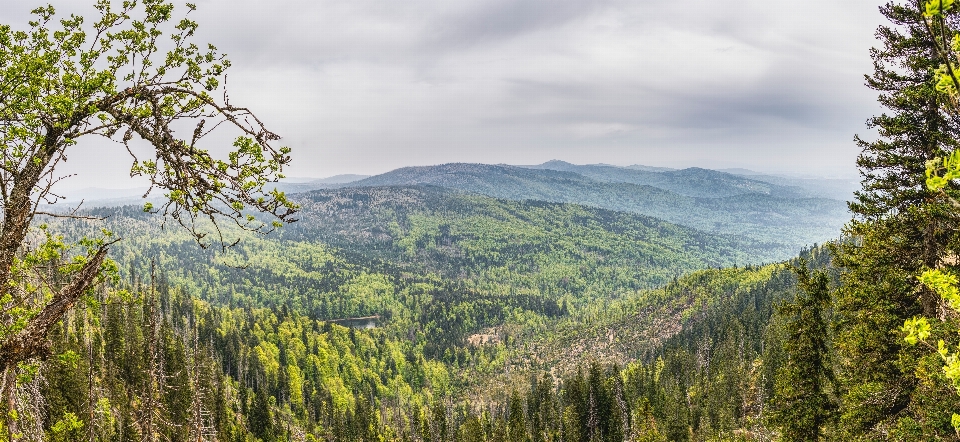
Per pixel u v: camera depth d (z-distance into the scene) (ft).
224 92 25.13
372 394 545.03
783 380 79.82
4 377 23.47
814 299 77.25
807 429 76.38
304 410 411.75
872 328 66.08
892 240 62.80
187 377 194.90
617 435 255.70
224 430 214.90
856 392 65.72
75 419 31.55
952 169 20.29
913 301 62.64
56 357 29.01
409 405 538.47
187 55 27.76
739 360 291.58
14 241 24.47
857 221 66.85
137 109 25.31
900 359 57.67
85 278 25.31
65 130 26.30
